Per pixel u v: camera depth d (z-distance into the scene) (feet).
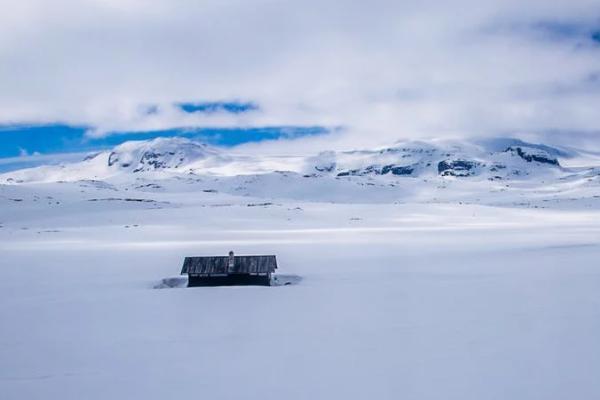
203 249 220.43
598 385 56.65
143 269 159.53
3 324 88.89
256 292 119.96
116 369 65.26
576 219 453.99
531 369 61.46
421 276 137.59
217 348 73.15
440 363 64.28
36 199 516.32
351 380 59.72
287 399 55.16
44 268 161.79
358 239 267.18
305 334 79.66
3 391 59.06
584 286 114.11
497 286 117.19
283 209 474.08
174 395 56.85
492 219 458.50
